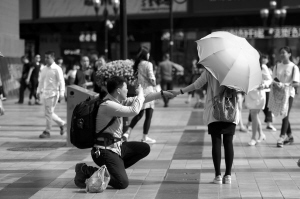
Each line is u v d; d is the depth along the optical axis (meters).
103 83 10.17
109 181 7.05
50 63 11.84
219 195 6.74
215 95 7.32
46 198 6.70
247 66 7.13
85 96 10.39
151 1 34.72
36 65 21.44
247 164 8.78
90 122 6.93
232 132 7.37
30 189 7.17
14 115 17.20
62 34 36.94
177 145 10.90
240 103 12.89
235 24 34.16
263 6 33.53
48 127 12.05
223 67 7.07
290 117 16.31
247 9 33.72
